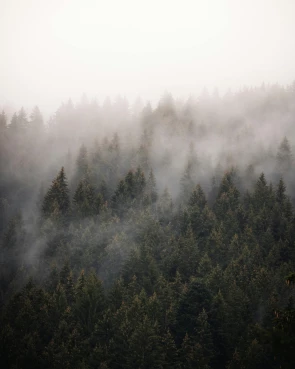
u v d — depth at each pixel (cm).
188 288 4756
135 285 4922
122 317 4169
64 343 3972
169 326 4359
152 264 5319
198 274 5406
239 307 4338
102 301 4591
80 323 4341
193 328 4256
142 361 3681
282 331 1533
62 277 5409
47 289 5362
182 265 5512
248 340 3897
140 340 3753
